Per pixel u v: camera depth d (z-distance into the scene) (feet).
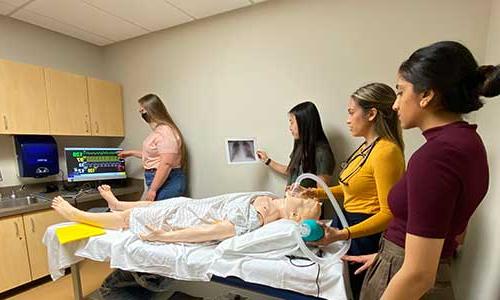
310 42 7.28
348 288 3.81
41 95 8.27
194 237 4.78
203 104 9.09
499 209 3.65
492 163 4.24
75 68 10.18
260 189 8.40
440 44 2.27
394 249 2.91
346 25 6.81
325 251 4.29
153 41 9.80
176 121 9.68
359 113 4.34
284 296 3.92
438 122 2.33
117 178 9.97
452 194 2.00
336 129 7.16
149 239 4.96
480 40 5.57
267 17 7.77
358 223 4.14
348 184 4.44
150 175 8.59
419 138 6.27
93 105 9.72
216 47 8.64
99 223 5.70
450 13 5.77
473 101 2.22
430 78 2.22
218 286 6.91
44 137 9.08
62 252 5.49
